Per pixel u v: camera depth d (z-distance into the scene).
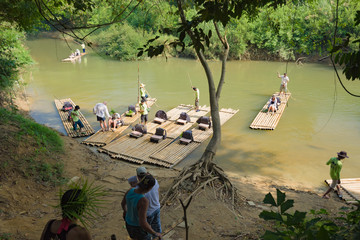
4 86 15.44
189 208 7.47
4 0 8.52
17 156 8.55
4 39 17.03
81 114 17.91
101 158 11.83
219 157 12.79
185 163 12.16
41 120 17.11
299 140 14.43
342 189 10.06
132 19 37.81
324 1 18.38
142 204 3.83
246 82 25.78
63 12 10.55
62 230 2.60
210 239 6.11
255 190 9.73
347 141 14.26
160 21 14.55
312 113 18.14
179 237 6.18
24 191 7.52
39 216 6.64
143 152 12.94
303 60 34.56
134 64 33.53
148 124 16.41
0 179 7.51
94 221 6.60
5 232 5.55
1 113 10.84
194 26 4.37
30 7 8.80
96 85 24.53
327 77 27.27
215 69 31.33
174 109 18.91
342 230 2.54
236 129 15.77
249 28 34.59
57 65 32.25
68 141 12.34
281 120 17.03
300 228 2.67
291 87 24.12
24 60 29.42
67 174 9.15
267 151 13.31
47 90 23.03
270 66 33.00
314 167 11.98
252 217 7.39
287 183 10.72
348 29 17.38
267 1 5.30
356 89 23.22
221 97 21.50
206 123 15.77
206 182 8.34
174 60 35.88
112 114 16.05
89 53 39.88
